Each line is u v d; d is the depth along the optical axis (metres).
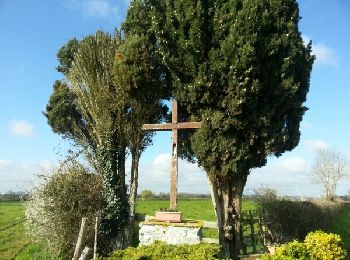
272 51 17.00
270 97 17.52
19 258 17.66
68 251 16.59
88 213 16.88
